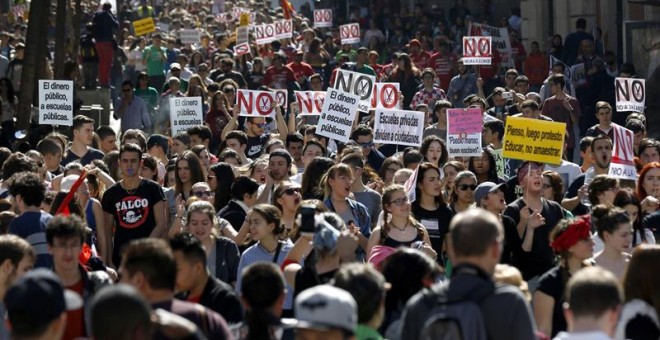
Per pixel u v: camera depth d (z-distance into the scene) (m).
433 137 33.84
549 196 27.75
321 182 27.12
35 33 45.78
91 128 35.66
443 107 40.75
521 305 14.70
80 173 28.78
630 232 20.72
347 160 28.36
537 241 24.28
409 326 15.13
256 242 24.25
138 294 13.05
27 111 45.50
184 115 44.28
